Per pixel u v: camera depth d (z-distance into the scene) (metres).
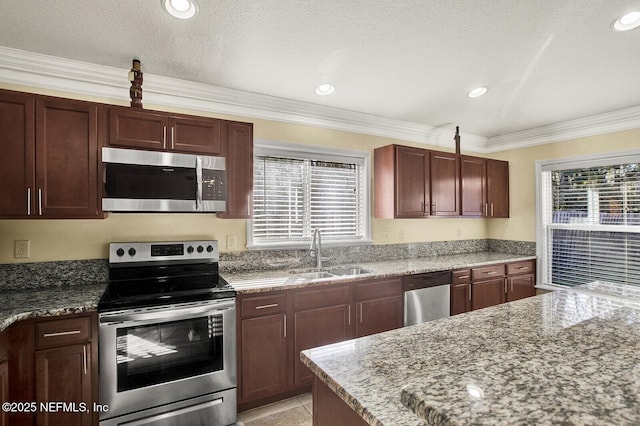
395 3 1.64
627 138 3.17
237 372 2.21
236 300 2.20
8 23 1.78
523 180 4.01
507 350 1.04
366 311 2.70
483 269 3.41
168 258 2.47
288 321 2.38
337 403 1.02
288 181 3.09
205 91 2.63
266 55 2.15
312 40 1.98
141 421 1.87
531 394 0.69
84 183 2.04
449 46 2.04
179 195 2.25
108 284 2.28
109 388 1.80
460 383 0.74
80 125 2.03
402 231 3.71
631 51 2.08
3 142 1.87
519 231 4.05
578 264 3.60
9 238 2.13
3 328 1.51
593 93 2.76
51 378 1.72
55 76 2.22
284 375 2.37
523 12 1.71
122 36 1.92
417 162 3.37
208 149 2.39
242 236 2.82
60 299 1.89
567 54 2.12
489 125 3.72
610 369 0.85
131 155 2.13
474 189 3.78
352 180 3.44
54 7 1.65
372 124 3.44
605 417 0.59
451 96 2.85
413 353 1.11
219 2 1.63
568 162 3.63
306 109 3.05
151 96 2.51
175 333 1.97
